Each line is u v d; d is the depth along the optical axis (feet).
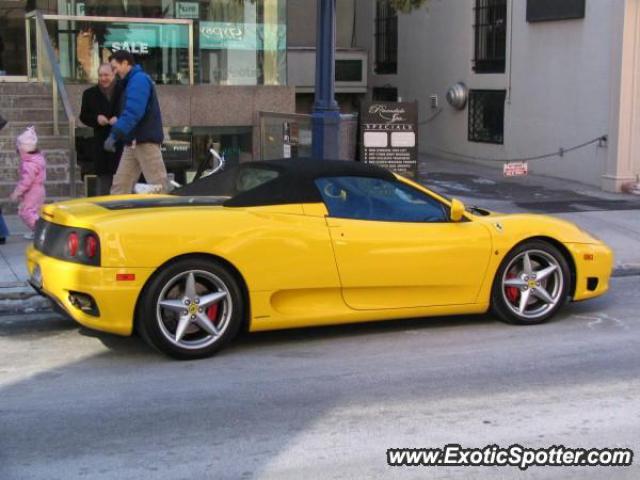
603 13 51.90
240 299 21.45
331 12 32.78
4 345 22.75
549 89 57.72
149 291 20.43
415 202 23.50
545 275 24.71
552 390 19.19
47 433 16.63
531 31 59.21
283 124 43.14
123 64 32.27
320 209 22.31
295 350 22.26
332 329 24.27
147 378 19.97
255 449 15.88
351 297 22.58
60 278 20.90
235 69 49.06
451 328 24.45
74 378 20.01
